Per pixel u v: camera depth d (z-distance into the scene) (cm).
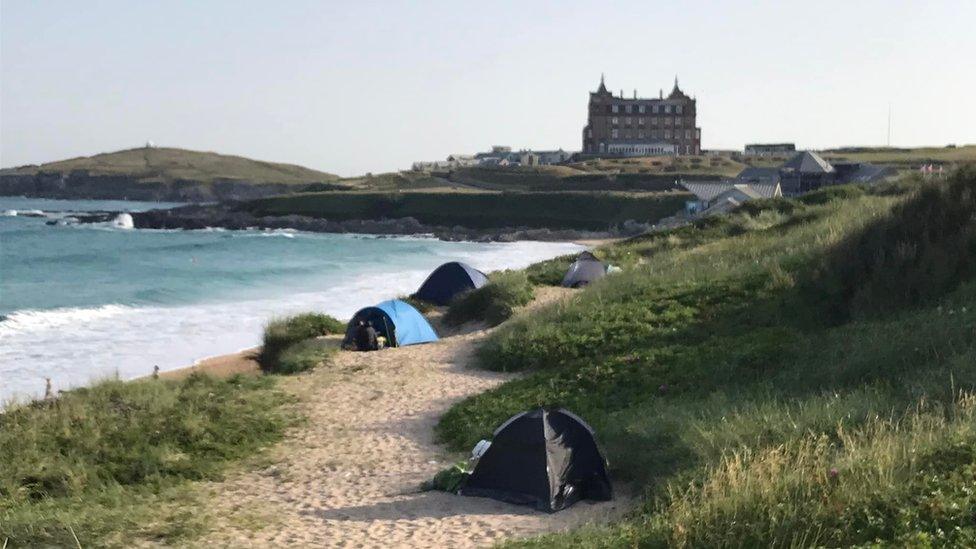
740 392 1423
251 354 2842
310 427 1606
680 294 2161
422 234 11000
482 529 1018
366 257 7094
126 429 1479
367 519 1083
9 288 4691
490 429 1457
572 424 1173
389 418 1642
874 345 1420
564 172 15238
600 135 18612
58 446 1395
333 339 2658
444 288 3272
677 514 838
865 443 936
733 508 809
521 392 1673
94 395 1720
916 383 1182
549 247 8619
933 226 1872
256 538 1005
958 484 761
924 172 4119
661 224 8950
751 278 2158
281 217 12400
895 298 1709
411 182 16225
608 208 11219
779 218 3788
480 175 16062
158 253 7144
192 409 1617
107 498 1195
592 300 2295
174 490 1243
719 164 15412
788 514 772
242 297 4366
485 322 2711
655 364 1686
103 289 4656
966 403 1022
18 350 2922
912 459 820
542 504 1108
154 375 2088
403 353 2303
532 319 2245
